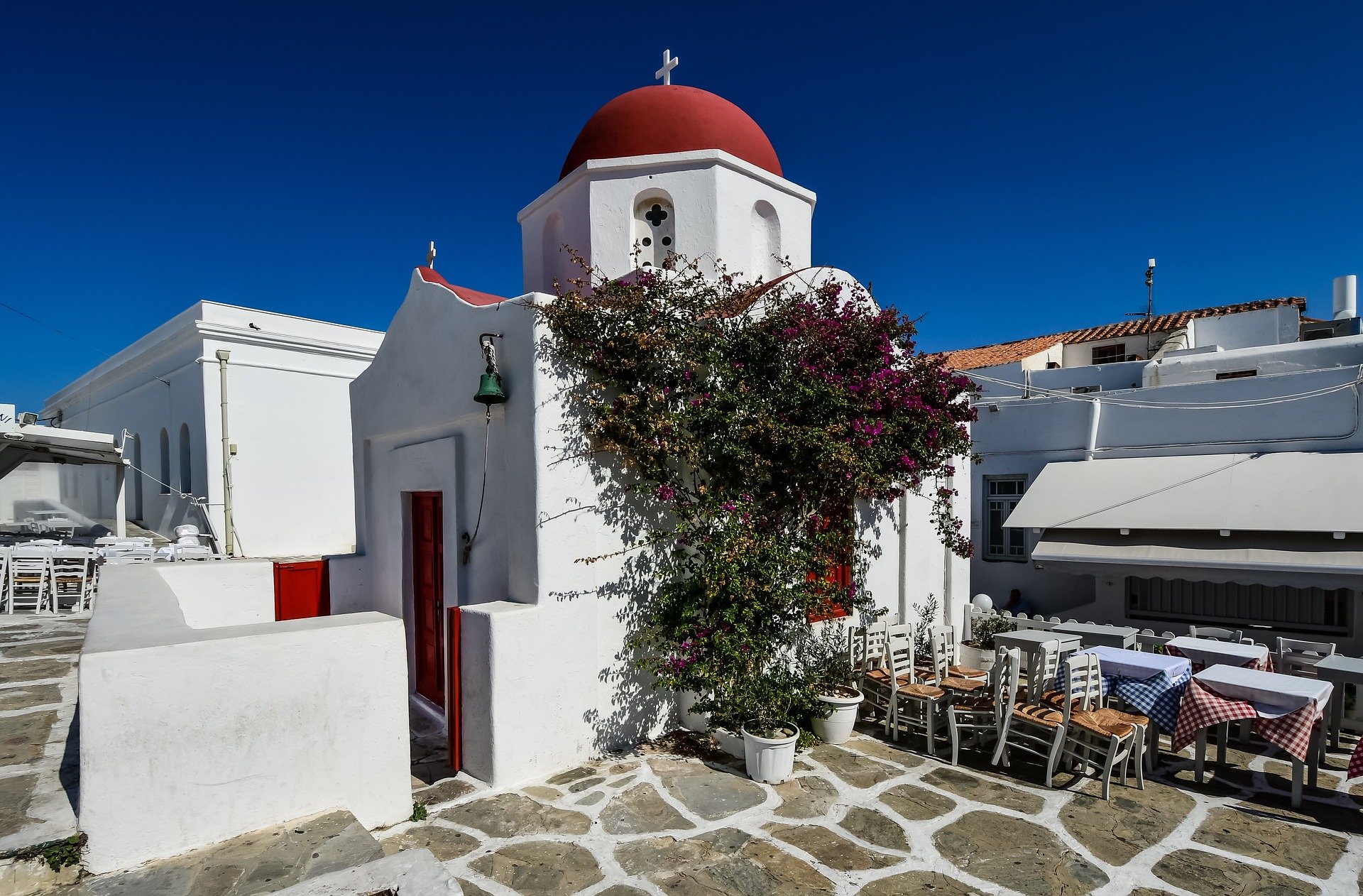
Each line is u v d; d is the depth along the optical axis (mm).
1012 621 10141
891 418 7141
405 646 5094
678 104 9938
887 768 6410
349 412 19375
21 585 10836
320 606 9656
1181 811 5617
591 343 6355
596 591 6469
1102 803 5738
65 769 4672
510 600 6414
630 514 6793
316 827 4402
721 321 6848
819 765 6453
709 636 6391
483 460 7109
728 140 9867
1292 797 5723
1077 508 12211
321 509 18703
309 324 19062
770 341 6738
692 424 6512
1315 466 10945
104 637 4309
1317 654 7676
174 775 4078
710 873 4598
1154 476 12289
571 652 6254
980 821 5379
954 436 7852
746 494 6648
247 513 17344
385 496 9406
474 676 5918
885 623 8023
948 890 4461
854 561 7805
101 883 3729
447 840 4918
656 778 6035
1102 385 15258
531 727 5961
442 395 7676
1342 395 11266
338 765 4762
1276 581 9805
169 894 3621
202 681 4195
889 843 5020
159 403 19266
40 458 14820
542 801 5551
